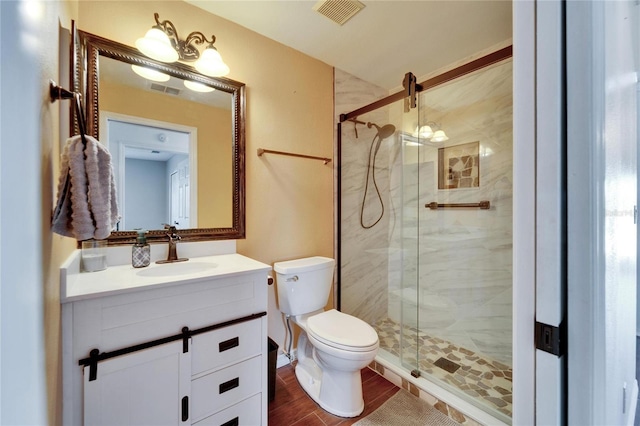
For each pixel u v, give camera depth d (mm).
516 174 606
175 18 1547
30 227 563
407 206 2467
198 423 1142
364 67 2312
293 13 1677
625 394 1065
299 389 1737
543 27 563
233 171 1744
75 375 902
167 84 1530
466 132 2117
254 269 1303
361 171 2461
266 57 1897
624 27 967
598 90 567
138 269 1305
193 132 1606
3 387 429
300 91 2080
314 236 2174
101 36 1329
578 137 545
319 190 2201
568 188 554
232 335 1230
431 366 1893
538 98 570
